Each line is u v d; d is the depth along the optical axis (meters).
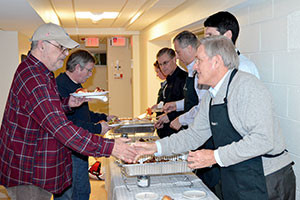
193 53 2.44
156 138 2.78
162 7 4.02
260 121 1.43
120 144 1.76
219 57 1.55
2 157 1.78
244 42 2.51
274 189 1.67
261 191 1.57
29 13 2.69
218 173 2.01
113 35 7.29
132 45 7.23
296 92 1.88
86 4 4.14
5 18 2.94
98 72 10.72
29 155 1.71
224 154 1.50
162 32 4.88
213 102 1.65
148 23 5.59
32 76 1.67
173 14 4.29
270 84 2.16
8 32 3.88
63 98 2.24
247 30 2.45
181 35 2.47
